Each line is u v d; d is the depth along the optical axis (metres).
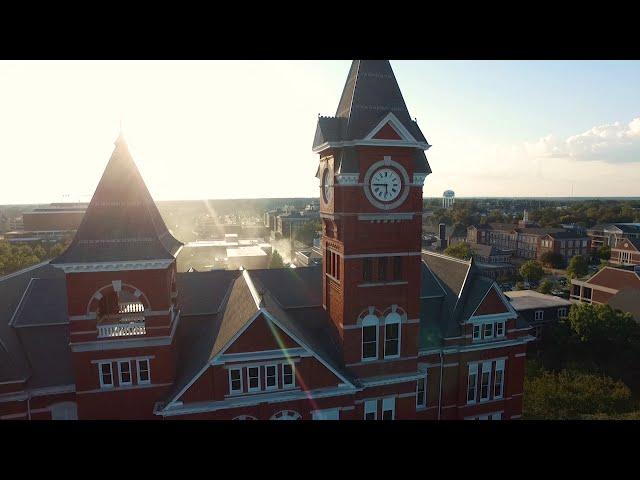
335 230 32.34
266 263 124.25
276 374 28.94
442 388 37.91
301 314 35.91
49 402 29.88
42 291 34.69
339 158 30.34
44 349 31.39
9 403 29.05
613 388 53.88
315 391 29.42
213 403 27.80
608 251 143.88
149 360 29.61
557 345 65.69
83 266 27.92
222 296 37.56
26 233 174.12
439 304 40.25
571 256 154.62
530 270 113.31
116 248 28.69
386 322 32.41
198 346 33.12
